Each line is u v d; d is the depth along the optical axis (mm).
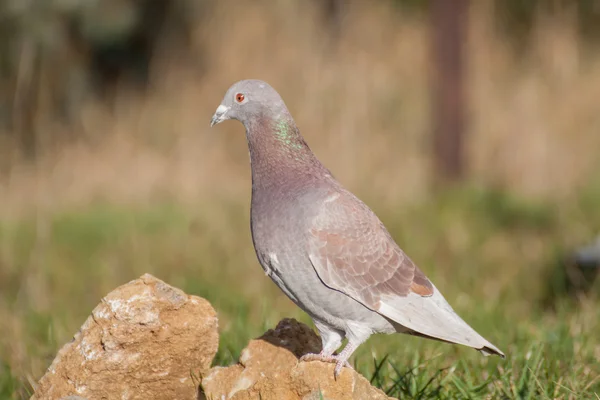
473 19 17484
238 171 16219
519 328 8320
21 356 8297
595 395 6340
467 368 7023
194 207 14273
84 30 18125
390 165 15688
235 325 8523
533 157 15469
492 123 16266
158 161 16500
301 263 5973
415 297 6105
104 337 5789
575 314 8758
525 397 6348
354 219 6066
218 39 18375
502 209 14008
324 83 16578
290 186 6203
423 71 17906
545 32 17422
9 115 17578
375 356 7453
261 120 6445
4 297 11469
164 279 11711
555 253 12203
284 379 5609
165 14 19547
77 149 17219
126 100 18891
